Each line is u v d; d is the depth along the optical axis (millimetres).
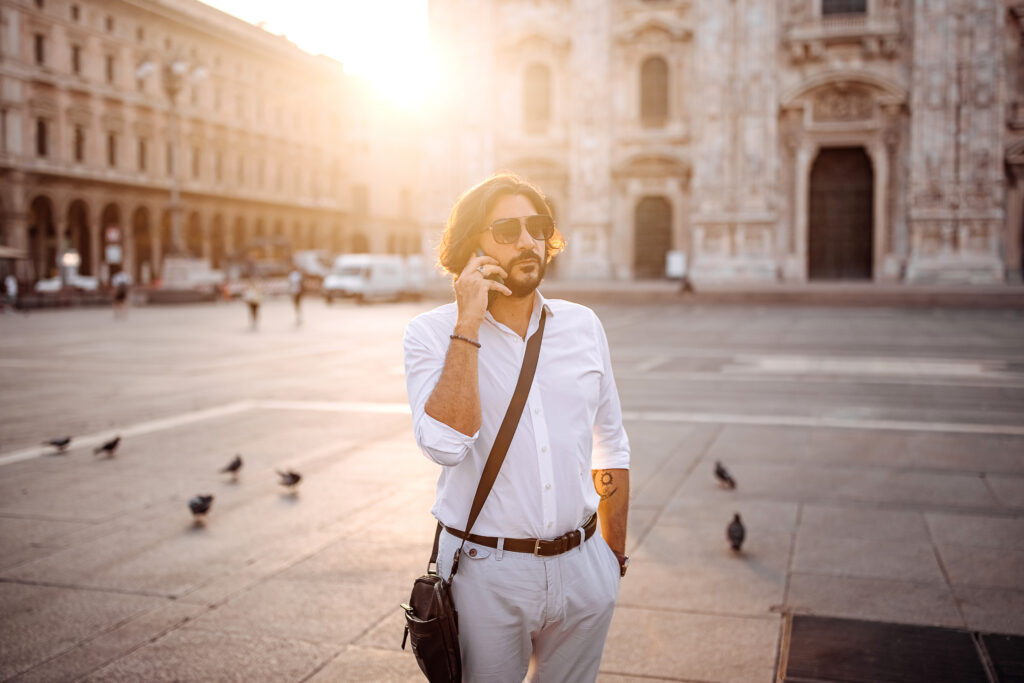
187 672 4781
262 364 19266
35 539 7031
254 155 71062
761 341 23844
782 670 4785
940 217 43562
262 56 70562
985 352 20766
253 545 6855
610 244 49562
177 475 9117
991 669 4777
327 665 4855
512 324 3072
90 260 59094
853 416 12523
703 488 8602
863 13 45062
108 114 58906
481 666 3055
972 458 9805
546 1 49656
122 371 18062
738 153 45781
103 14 58312
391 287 49406
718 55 45750
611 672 4777
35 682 4668
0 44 51781
